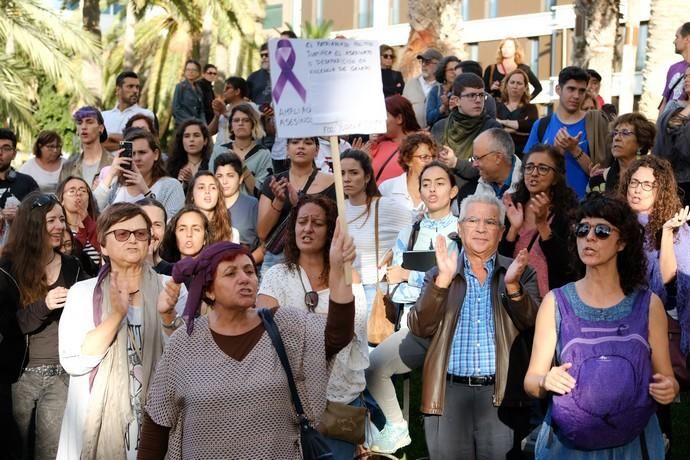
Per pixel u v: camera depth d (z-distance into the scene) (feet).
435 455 27.37
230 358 20.89
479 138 36.81
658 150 38.37
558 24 153.69
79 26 86.84
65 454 25.55
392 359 30.07
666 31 62.13
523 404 26.32
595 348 21.94
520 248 30.58
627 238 22.21
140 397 25.77
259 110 60.44
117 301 24.88
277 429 20.79
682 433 34.04
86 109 47.29
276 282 27.50
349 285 21.58
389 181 38.75
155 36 164.35
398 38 174.09
